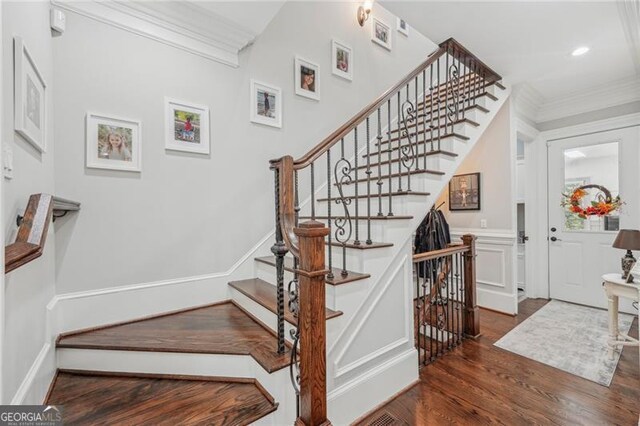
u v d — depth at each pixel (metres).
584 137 3.72
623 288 2.37
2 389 0.80
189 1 2.10
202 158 2.39
